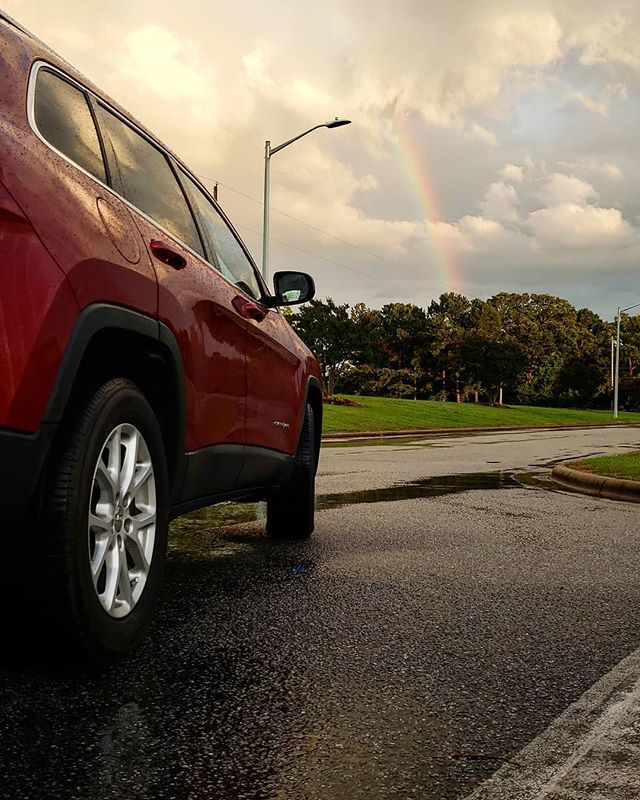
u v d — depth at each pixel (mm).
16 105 2824
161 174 4059
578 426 43125
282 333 5184
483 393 83125
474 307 83250
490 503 8320
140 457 3260
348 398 44406
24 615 2982
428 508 7793
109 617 2969
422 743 2436
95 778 2168
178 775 2201
